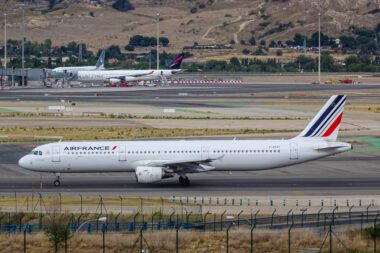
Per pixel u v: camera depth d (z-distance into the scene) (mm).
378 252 179625
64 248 183625
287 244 184375
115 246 184375
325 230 194375
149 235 189750
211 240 187250
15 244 186000
